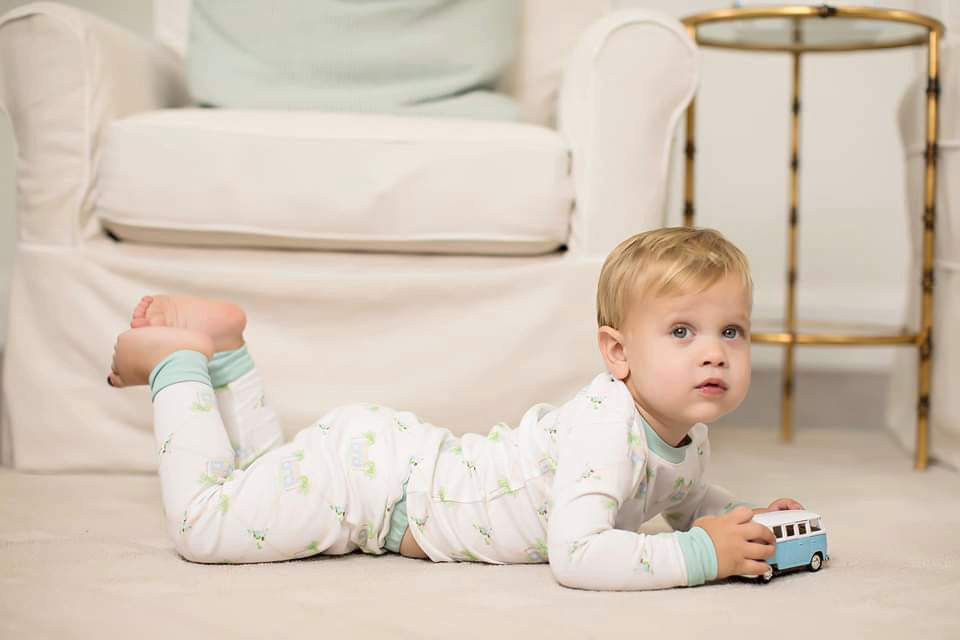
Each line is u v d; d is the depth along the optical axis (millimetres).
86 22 1509
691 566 907
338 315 1483
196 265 1481
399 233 1473
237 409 1183
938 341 1665
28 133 1477
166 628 783
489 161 1468
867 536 1147
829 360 2578
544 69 1986
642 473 975
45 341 1483
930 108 1620
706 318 947
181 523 1009
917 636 774
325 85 1732
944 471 1591
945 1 1663
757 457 1700
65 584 916
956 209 1601
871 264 2510
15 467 1487
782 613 831
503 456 1025
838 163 2494
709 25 1797
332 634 769
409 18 1754
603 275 1022
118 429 1473
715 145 2510
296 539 1027
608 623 800
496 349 1477
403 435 1071
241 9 1740
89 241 1490
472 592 904
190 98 1909
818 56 2475
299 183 1455
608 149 1466
